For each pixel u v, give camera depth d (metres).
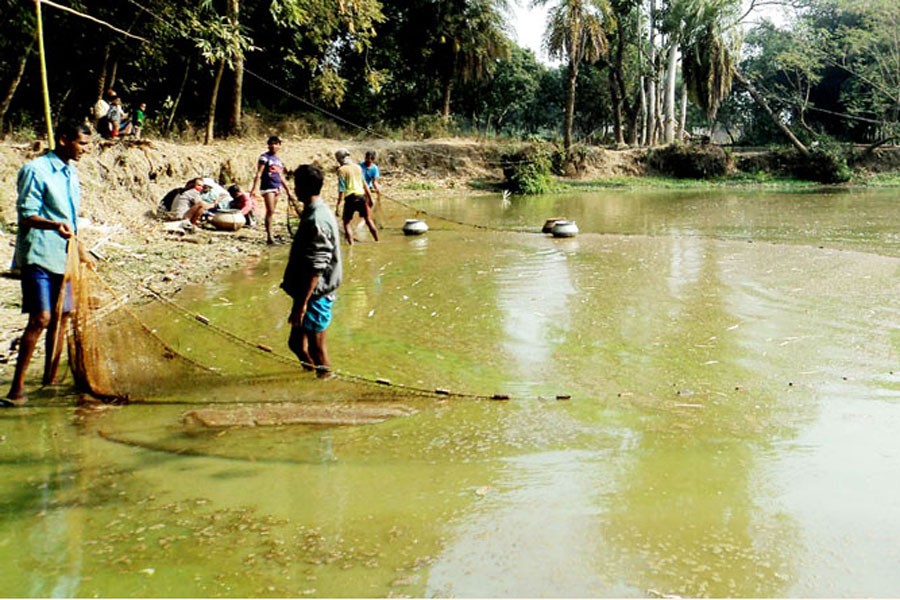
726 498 3.86
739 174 35.09
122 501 3.88
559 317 7.89
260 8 28.50
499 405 5.29
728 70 34.88
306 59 28.92
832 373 5.91
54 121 20.09
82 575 3.19
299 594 3.04
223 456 4.45
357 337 7.19
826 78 42.78
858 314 7.79
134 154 15.57
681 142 36.16
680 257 11.78
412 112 38.12
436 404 5.31
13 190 11.91
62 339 5.64
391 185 27.28
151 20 19.86
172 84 27.20
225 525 3.62
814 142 36.47
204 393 5.51
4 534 3.54
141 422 4.98
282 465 4.32
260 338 7.05
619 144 38.12
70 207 5.50
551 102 52.44
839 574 3.16
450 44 34.84
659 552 3.34
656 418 5.01
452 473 4.19
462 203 23.66
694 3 34.22
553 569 3.21
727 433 4.73
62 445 4.62
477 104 45.69
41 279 5.30
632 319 7.77
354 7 22.81
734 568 3.21
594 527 3.57
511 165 29.53
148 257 11.13
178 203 14.44
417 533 3.53
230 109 25.34
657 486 4.00
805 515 3.67
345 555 3.34
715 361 6.29
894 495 3.86
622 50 37.62
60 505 3.84
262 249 12.50
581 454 4.43
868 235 14.48
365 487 4.02
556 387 5.69
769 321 7.58
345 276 10.32
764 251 12.27
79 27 19.77
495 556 3.32
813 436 4.66
